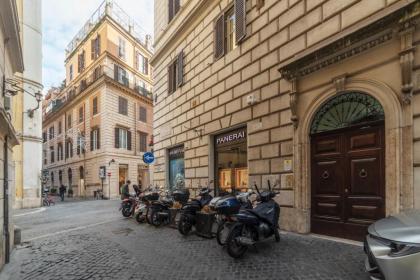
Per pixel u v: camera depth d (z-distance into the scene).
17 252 6.71
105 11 31.20
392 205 5.48
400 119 5.46
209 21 11.63
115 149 30.98
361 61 6.14
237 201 6.42
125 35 33.91
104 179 29.67
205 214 7.32
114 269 5.20
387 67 5.71
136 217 10.52
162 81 16.09
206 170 11.56
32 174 19.45
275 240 6.57
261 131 8.70
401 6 5.21
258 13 8.93
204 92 11.84
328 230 6.83
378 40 5.74
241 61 9.63
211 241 6.98
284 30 8.02
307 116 7.28
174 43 14.55
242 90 9.55
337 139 6.75
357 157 6.30
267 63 8.55
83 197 32.53
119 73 32.72
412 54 5.25
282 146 7.95
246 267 4.99
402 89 5.35
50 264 5.68
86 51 35.28
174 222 8.97
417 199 5.21
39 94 17.84
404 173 5.37
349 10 6.38
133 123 34.28
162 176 15.52
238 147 10.06
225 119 10.41
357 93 6.33
